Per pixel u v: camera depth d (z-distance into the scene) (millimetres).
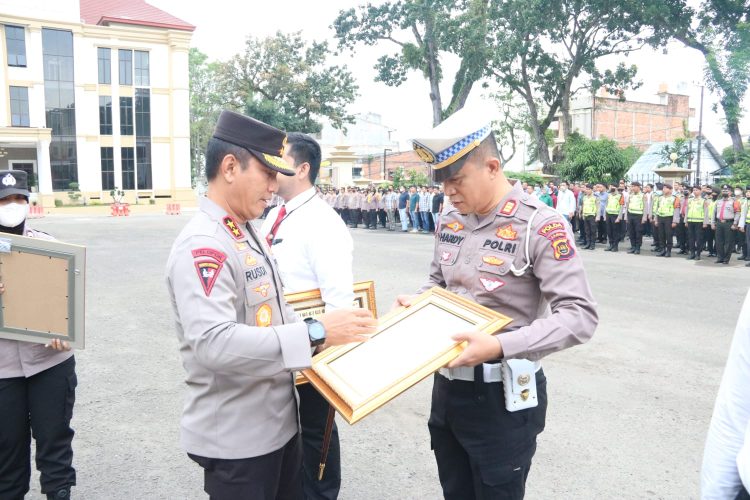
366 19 27297
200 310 1662
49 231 20234
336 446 2922
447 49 25375
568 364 5320
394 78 28375
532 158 36375
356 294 3023
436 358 1764
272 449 1842
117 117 38125
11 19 34281
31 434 2975
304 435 2846
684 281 9836
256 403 1811
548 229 1930
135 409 4348
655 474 3381
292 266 2752
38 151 35562
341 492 3230
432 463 3576
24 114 35625
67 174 37219
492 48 24453
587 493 3186
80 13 39125
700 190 14141
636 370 5141
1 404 2783
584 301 1857
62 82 36406
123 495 3195
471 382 2021
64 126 36812
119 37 37531
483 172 2000
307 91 39719
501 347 1759
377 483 3338
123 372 5156
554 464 3506
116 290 8914
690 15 22547
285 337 1675
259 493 1829
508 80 25641
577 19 23969
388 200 22484
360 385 1739
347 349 1955
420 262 11828
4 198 2910
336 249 2725
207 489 1874
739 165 20016
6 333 2711
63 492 2953
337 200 25766
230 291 1735
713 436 1370
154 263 11820
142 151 39281
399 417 4258
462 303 1987
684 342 5996
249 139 1784
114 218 29688
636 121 41750
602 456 3602
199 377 1803
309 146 2771
